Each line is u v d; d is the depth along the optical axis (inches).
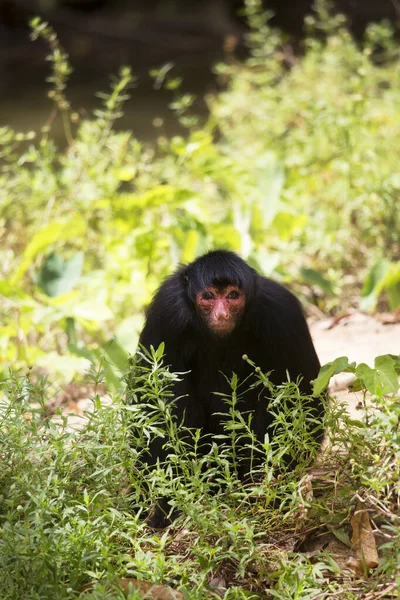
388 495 266.7
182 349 332.5
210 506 261.4
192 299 322.7
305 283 572.4
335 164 598.9
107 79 1539.1
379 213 555.5
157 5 1722.4
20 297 497.0
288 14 1611.7
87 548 251.1
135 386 313.4
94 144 573.9
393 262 550.3
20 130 1119.0
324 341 474.9
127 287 536.7
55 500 267.3
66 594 242.4
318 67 695.7
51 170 573.9
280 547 275.1
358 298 546.6
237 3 1660.9
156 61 1585.9
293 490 269.6
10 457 283.1
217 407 339.0
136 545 253.8
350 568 261.9
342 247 570.9
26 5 1638.8
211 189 658.8
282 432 298.5
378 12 1517.0
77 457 286.2
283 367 325.1
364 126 601.3
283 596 241.9
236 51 1510.8
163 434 279.4
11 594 238.7
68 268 515.2
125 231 567.5
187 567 255.1
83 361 462.9
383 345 454.9
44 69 1584.6
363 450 281.1
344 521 279.3
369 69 665.0
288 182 610.9
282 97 679.1
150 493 280.2
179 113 722.2
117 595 235.5
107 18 1683.1
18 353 509.4
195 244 509.4
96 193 567.2
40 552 245.4
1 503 277.6
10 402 299.0
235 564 268.2
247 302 320.5
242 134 694.5
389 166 593.9
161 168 629.3
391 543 243.6
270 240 590.6
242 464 327.0
